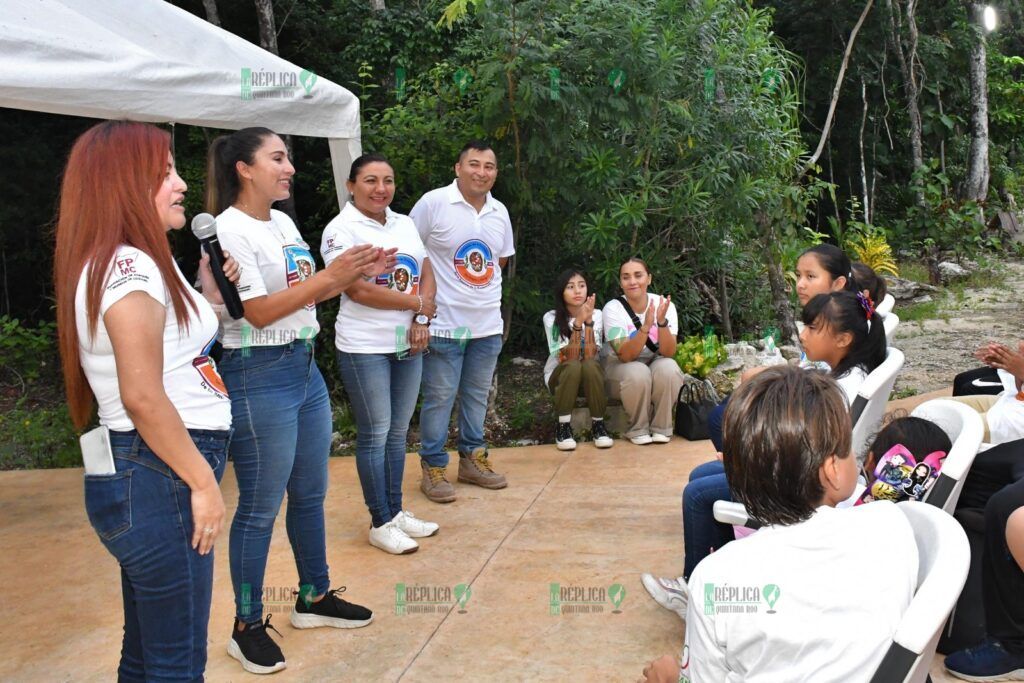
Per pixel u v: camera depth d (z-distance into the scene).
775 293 7.24
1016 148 17.69
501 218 4.48
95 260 1.85
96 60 2.98
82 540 4.28
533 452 5.44
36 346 8.84
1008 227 14.76
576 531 4.06
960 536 1.52
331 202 8.77
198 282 2.84
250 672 2.90
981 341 8.46
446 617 3.26
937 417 2.57
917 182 14.13
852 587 1.43
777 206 7.08
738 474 1.53
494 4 5.63
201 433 2.07
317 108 3.94
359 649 3.05
